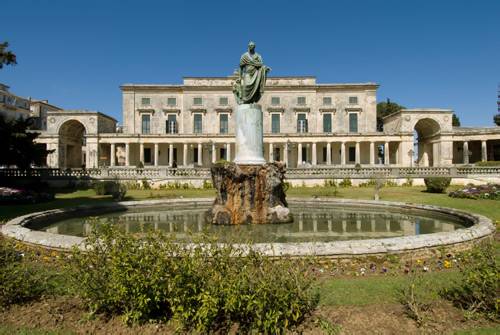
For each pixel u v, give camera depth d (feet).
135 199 78.59
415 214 53.83
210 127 236.02
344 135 212.43
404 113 208.95
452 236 28.96
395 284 20.71
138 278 15.88
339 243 26.00
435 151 219.41
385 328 15.43
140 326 15.93
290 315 15.29
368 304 17.79
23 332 15.58
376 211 58.08
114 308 17.11
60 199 78.89
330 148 223.30
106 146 232.94
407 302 17.26
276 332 14.58
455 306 17.48
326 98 238.27
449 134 208.85
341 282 21.16
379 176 113.39
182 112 237.45
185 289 15.48
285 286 15.80
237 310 15.07
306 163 212.84
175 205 65.16
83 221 47.32
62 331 15.75
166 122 238.27
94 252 17.89
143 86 236.22
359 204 62.64
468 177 119.34
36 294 19.30
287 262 18.81
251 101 48.80
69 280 19.25
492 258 18.62
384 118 247.09
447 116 209.26
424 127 230.48
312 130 236.63
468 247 29.04
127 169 119.34
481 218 38.88
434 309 17.10
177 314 15.24
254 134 47.32
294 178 118.32
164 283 16.01
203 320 15.05
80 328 16.03
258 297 14.78
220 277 15.64
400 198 75.61
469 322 15.93
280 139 214.69
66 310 17.65
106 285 16.57
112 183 93.56
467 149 209.36
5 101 261.44
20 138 100.01
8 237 31.42
